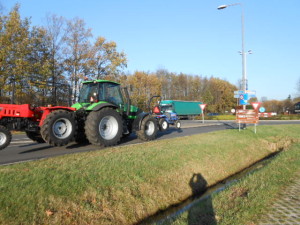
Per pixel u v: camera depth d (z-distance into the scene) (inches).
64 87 725.3
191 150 314.5
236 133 518.0
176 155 282.2
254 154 403.9
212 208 152.6
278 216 133.0
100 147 328.8
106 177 195.8
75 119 308.0
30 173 182.5
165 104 1460.4
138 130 381.7
